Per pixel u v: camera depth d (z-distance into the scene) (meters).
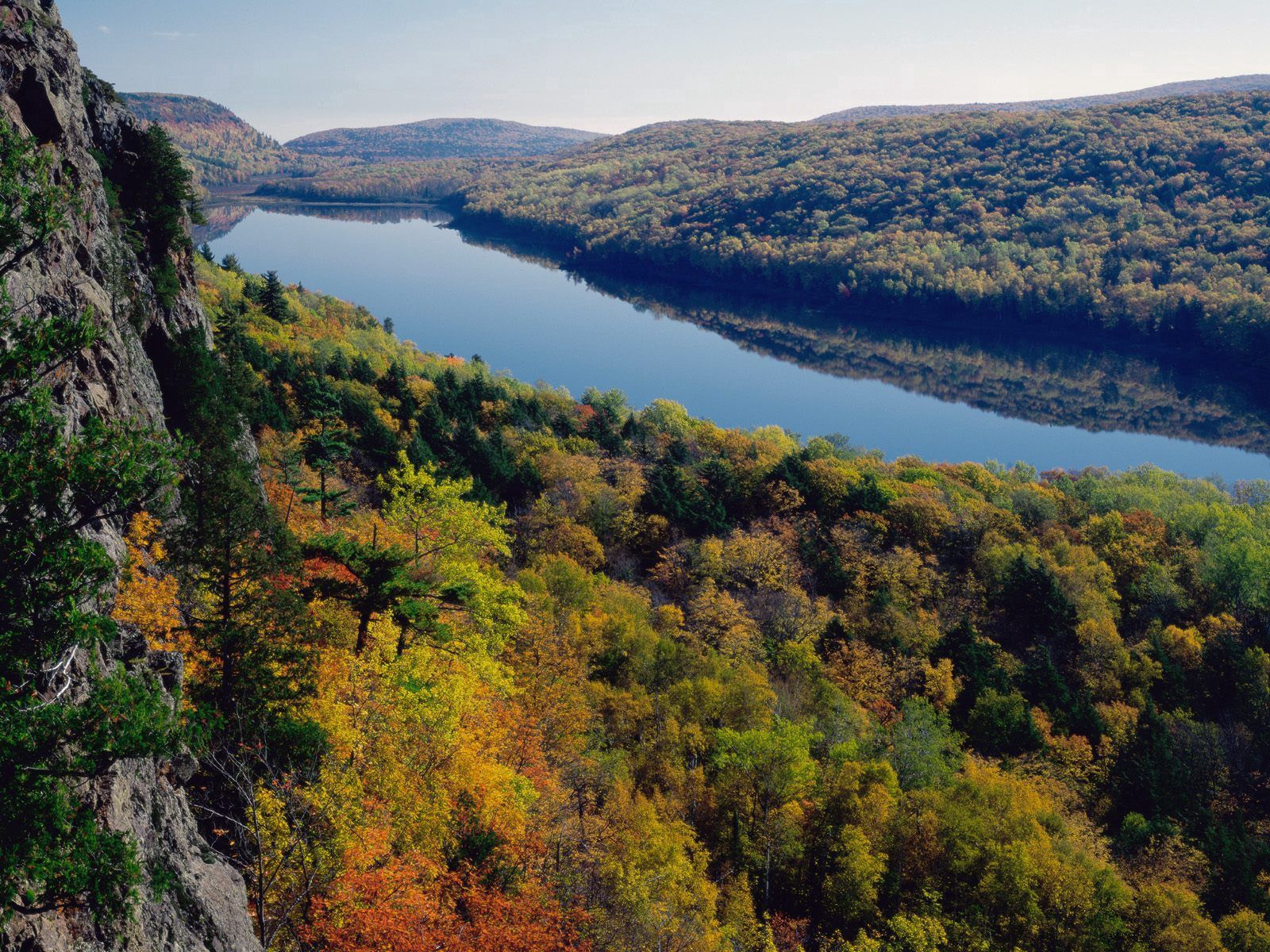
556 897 29.14
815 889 43.03
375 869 21.91
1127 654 79.44
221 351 72.81
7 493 12.59
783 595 78.38
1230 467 163.25
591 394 165.38
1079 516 116.56
